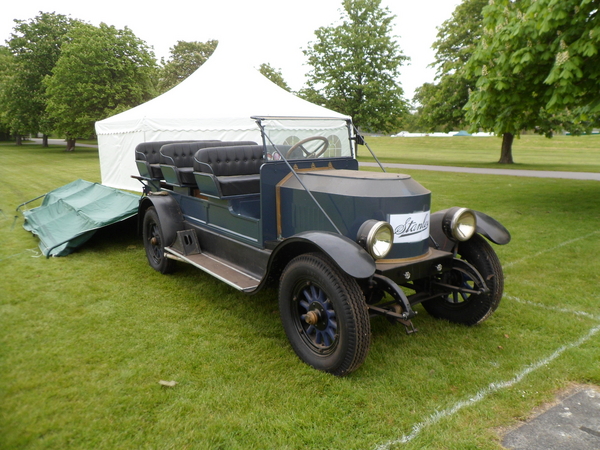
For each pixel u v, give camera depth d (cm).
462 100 2100
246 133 1031
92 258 559
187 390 267
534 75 745
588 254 541
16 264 528
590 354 305
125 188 1159
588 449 216
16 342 329
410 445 220
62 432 230
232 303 411
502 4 738
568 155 2773
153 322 367
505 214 792
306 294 300
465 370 289
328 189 317
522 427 233
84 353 313
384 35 2806
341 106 2809
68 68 2756
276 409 250
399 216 297
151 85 3103
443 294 338
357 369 292
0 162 2245
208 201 425
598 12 610
